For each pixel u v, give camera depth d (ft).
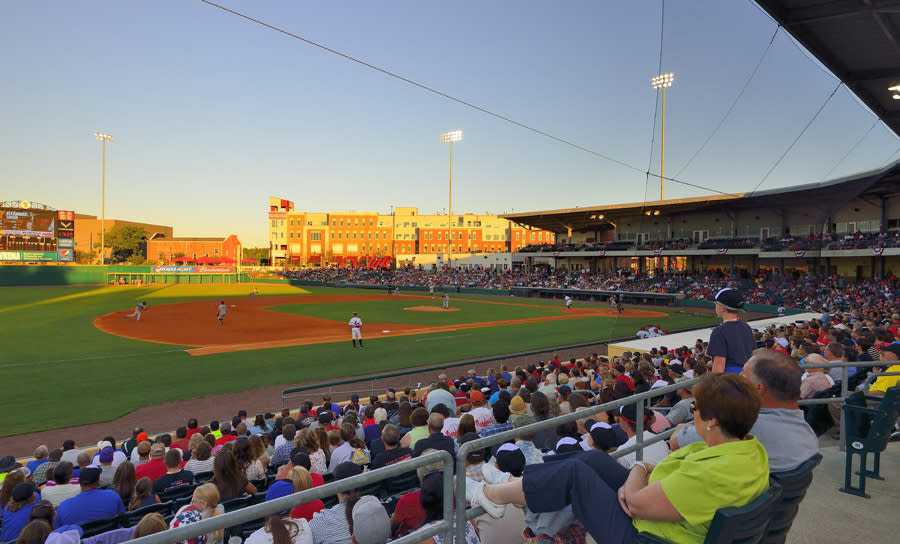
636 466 7.48
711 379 6.97
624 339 50.75
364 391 54.39
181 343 81.92
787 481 7.72
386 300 178.29
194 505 13.53
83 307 134.62
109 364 65.05
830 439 18.84
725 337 13.00
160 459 24.67
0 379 56.34
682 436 10.53
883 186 61.26
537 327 104.17
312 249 338.13
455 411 30.48
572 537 8.52
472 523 10.31
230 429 32.96
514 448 9.87
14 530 17.07
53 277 214.69
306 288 243.40
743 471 6.37
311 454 22.81
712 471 6.33
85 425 42.37
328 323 109.50
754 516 6.48
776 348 31.04
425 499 9.82
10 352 71.97
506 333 95.09
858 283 83.10
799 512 12.32
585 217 185.16
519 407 21.11
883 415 12.76
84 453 24.59
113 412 45.70
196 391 53.11
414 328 102.37
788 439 8.14
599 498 7.06
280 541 11.30
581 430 22.02
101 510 17.21
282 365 65.92
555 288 189.26
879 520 11.85
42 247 212.43
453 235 332.39
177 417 44.98
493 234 331.98
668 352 41.34
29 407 46.57
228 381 57.41
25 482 18.48
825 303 48.24
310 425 29.94
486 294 213.05
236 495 19.01
